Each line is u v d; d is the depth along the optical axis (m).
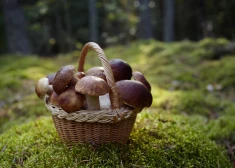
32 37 5.22
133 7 4.36
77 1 5.47
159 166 0.74
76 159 0.72
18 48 3.81
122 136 0.75
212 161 0.83
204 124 1.26
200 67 2.30
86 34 5.67
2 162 0.76
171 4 4.62
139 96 0.68
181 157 0.81
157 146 0.82
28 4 4.32
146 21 4.18
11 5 3.73
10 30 3.79
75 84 0.72
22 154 0.79
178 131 0.92
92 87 0.65
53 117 0.76
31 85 2.12
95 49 0.71
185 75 2.15
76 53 3.93
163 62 2.56
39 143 0.85
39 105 1.62
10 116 1.53
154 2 6.91
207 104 1.54
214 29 6.60
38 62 2.79
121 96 0.68
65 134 0.75
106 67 0.67
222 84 1.95
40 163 0.72
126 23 4.05
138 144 0.81
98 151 0.73
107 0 4.26
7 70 2.54
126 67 0.78
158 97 1.62
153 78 2.15
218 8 6.43
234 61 2.24
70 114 0.68
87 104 0.70
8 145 0.86
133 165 0.72
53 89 0.71
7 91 1.97
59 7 5.09
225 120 1.25
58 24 5.31
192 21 7.05
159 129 0.92
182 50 2.76
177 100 1.54
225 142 1.12
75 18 5.71
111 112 0.66
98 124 0.70
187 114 1.43
